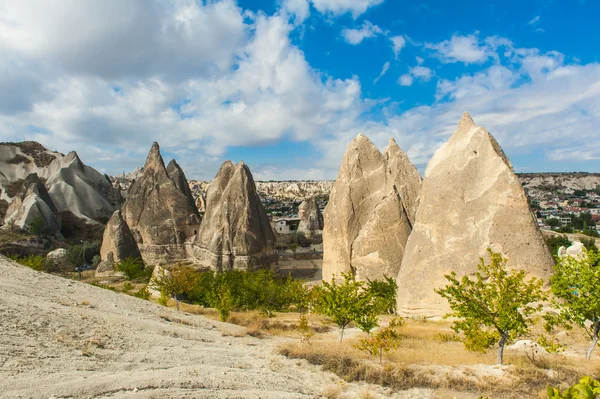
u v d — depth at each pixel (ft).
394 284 92.53
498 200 78.59
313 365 42.24
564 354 47.50
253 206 166.71
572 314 45.24
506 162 84.64
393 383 37.32
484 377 37.73
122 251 167.32
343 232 118.83
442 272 81.00
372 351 45.11
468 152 85.10
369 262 103.50
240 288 98.94
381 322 77.56
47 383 25.54
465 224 80.94
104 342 38.19
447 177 85.35
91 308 52.31
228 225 161.79
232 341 52.47
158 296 102.12
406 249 91.66
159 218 190.80
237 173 168.76
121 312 54.65
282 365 41.24
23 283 56.70
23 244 199.93
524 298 40.81
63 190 269.64
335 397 33.73
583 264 44.42
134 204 197.26
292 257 216.33
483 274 76.38
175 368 33.94
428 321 78.95
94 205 278.87
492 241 77.20
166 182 197.36
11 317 37.73
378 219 105.19
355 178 122.42
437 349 51.96
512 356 45.50
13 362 28.25
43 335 35.81
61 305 49.19
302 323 57.62
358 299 51.72
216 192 182.39
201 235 177.99
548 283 73.51
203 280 109.91
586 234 264.31
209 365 37.29
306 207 278.46
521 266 74.84
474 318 42.19
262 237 165.27
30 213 222.48
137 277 147.13
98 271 164.55
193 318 65.62
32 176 252.01
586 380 17.79
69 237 259.60
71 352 33.53
